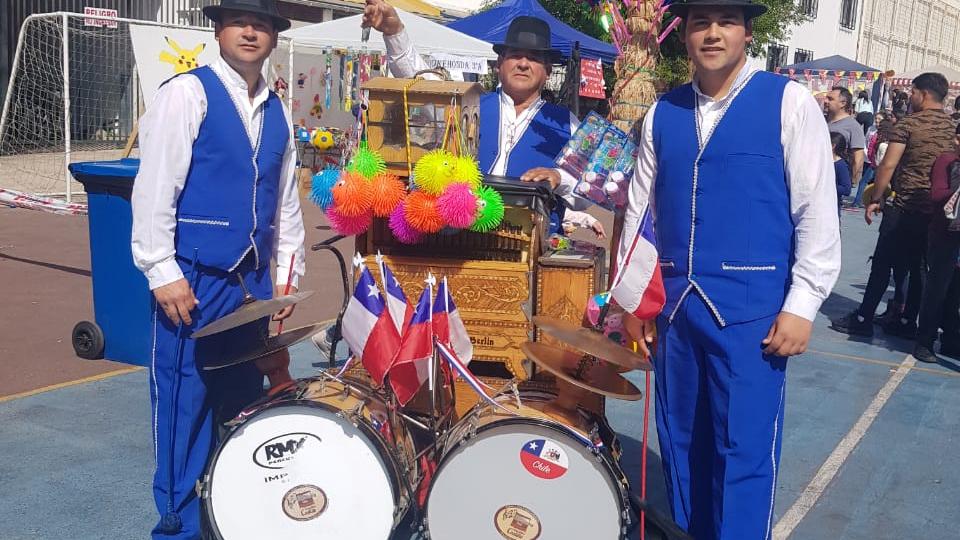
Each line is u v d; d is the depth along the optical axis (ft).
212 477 9.93
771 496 9.89
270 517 9.82
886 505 13.71
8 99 38.17
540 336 11.65
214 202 10.64
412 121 11.16
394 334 10.06
